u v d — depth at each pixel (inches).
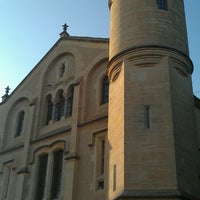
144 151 758.5
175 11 950.4
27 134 1205.7
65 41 1275.8
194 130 844.0
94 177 952.3
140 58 868.6
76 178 983.0
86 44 1192.2
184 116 828.6
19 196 1103.0
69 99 1168.8
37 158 1142.3
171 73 847.1
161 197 698.8
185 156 773.9
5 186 1201.4
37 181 1113.4
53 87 1235.2
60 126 1137.4
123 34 923.4
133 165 748.6
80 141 1031.6
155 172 731.4
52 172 1079.0
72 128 1063.6
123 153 768.9
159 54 864.3
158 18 914.7
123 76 866.1
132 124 796.0
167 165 733.3
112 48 949.8
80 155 1011.9
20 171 1140.5
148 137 772.0
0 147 1300.4
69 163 1006.4
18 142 1256.8
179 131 789.9
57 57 1284.4
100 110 1047.6
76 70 1170.0
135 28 908.6
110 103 914.1
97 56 1134.4
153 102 812.0
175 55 875.4
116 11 991.6
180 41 908.0
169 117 785.6
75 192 966.4
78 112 1077.8
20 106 1333.7
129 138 780.6
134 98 827.4
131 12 939.3
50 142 1127.0
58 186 1051.3
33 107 1244.5
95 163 967.6
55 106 1202.0
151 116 796.0
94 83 1105.4
